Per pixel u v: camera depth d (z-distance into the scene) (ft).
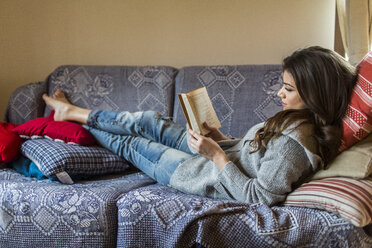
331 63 4.29
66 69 7.81
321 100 4.28
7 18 8.85
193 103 4.77
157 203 4.37
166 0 8.29
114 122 6.09
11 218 4.85
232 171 4.56
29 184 5.13
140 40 8.52
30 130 6.17
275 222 3.91
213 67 7.09
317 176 4.44
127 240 4.41
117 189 4.98
